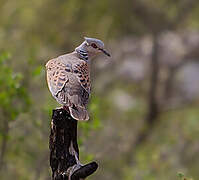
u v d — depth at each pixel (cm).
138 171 1653
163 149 1822
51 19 2464
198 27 3011
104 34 2488
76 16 2470
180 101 2678
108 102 2336
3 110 1266
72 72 872
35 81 1725
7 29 2427
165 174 1642
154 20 2583
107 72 2767
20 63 1889
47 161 1377
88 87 867
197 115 2436
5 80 1250
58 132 841
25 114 1334
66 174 840
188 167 1894
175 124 2328
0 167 1313
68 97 838
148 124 2511
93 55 962
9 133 1359
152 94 2588
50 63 899
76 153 847
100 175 1770
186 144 1972
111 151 1806
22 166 1410
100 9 2452
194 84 2784
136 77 2805
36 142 1389
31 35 2425
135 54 2820
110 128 2128
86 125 1215
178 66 2744
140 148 2175
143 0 2534
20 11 2450
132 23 2559
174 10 2642
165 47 2795
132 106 2644
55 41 2466
